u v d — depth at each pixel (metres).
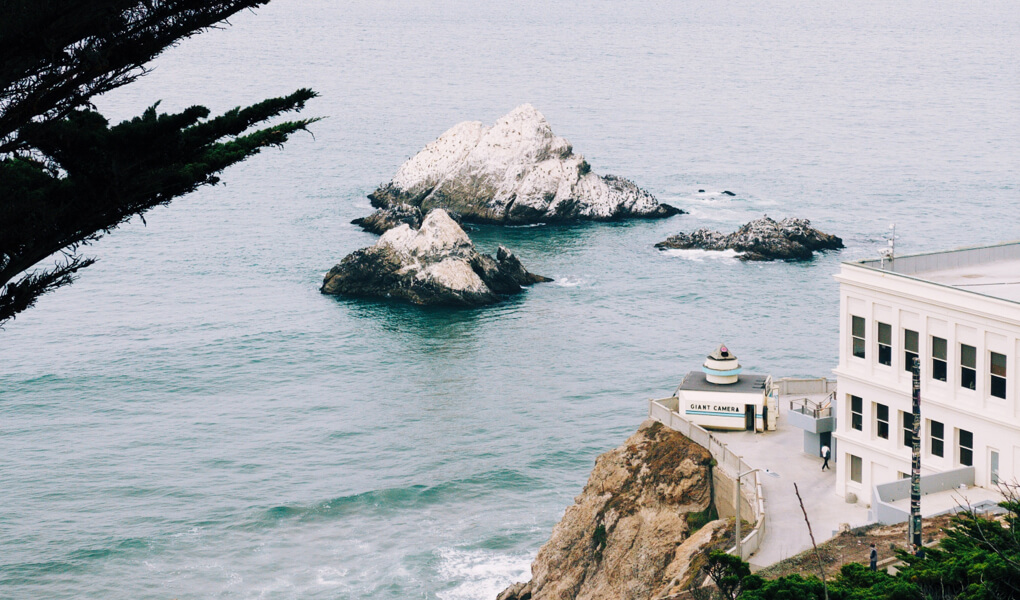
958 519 38.12
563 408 93.88
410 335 114.75
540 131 174.50
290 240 158.75
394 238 129.75
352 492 77.56
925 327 51.53
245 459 83.75
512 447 85.50
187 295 130.75
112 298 129.38
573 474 81.19
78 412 93.75
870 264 56.22
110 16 17.91
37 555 69.62
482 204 170.75
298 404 95.44
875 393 54.25
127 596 65.50
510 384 99.94
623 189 174.75
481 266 129.38
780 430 64.81
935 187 193.75
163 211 178.25
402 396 97.12
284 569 68.38
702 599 42.03
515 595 62.16
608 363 105.81
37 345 111.44
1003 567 32.25
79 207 19.19
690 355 108.25
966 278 55.12
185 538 71.88
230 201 186.38
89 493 78.06
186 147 19.73
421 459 83.19
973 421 50.00
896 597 32.19
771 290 130.62
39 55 17.81
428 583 66.50
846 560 45.59
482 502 76.69
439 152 178.12
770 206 180.12
